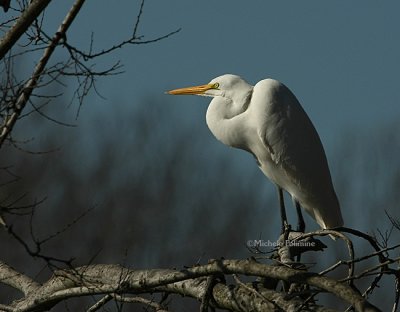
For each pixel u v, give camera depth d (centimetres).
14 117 688
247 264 732
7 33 695
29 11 690
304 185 1211
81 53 709
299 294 739
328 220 1228
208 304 789
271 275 719
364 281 2150
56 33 706
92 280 819
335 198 1234
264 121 1195
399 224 1093
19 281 897
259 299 761
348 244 789
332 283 689
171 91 1273
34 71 702
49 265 680
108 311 839
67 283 841
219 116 1247
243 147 1260
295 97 1233
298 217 1224
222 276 798
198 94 1263
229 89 1242
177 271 765
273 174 1250
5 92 683
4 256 2172
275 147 1202
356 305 666
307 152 1205
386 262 714
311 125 1230
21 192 2402
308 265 829
